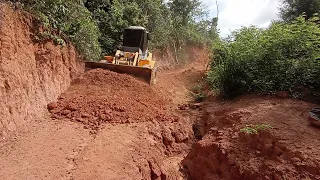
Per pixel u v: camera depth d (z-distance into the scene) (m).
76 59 10.58
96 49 12.44
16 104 6.43
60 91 8.78
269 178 5.41
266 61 9.38
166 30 23.77
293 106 7.66
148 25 21.11
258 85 9.22
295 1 18.11
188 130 8.55
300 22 10.33
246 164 5.95
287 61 8.86
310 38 8.94
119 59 11.67
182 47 25.67
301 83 8.76
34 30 8.08
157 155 6.69
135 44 12.68
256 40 10.09
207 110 9.41
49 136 6.27
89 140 6.34
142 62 11.84
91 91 9.16
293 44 9.09
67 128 6.85
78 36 10.66
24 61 7.17
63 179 4.62
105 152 5.82
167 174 6.39
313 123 6.49
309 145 5.73
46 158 5.27
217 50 12.16
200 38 28.23
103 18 16.20
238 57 9.79
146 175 5.69
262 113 7.46
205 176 6.51
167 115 8.89
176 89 13.95
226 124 7.85
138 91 9.78
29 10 8.04
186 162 7.16
